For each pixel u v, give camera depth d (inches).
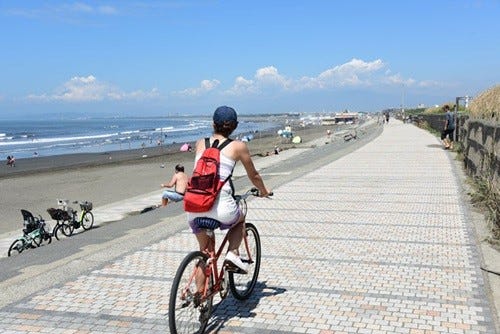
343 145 1119.0
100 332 161.8
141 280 210.2
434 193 423.5
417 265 226.8
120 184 936.9
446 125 865.5
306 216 342.0
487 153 393.1
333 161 731.4
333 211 358.0
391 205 376.5
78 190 874.1
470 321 165.2
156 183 935.0
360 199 405.1
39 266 229.3
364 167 638.5
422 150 863.7
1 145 2482.8
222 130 164.7
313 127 4200.3
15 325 167.3
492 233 275.3
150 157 1588.3
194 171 159.2
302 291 196.1
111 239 281.6
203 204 153.8
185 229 305.6
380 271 219.3
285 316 172.9
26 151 2070.6
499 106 529.0
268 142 2218.3
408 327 161.8
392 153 827.4
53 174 1157.1
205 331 162.6
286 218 336.2
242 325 166.6
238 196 171.6
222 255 189.0
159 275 216.5
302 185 492.7
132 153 1814.7
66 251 256.7
